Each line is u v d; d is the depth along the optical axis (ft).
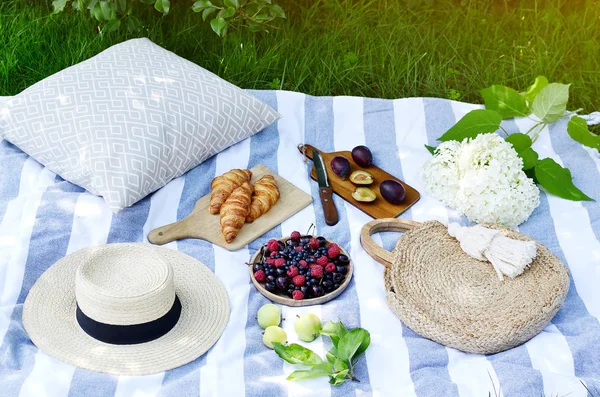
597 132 9.52
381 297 7.34
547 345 7.00
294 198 8.07
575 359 6.91
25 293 7.17
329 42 10.12
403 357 6.93
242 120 8.40
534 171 8.24
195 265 7.43
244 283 7.42
